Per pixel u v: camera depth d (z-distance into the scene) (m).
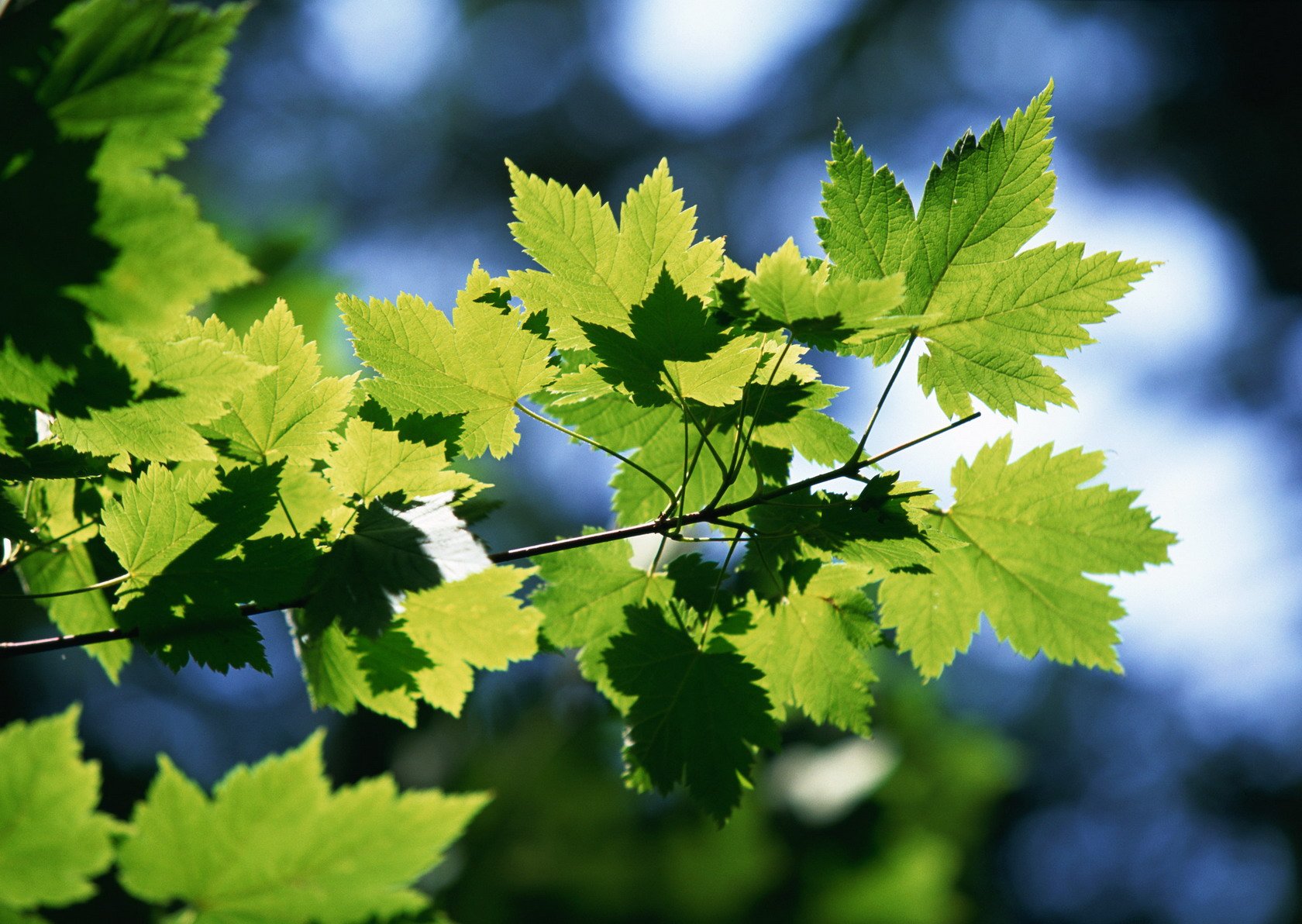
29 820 0.93
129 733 3.08
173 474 1.01
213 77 0.95
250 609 1.01
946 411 1.08
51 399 0.97
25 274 0.95
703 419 1.06
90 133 0.94
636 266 1.04
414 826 0.95
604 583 1.08
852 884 1.65
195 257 0.95
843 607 1.08
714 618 1.07
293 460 1.04
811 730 1.72
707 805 1.06
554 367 1.06
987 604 1.09
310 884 0.95
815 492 1.04
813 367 1.05
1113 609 1.08
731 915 1.62
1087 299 1.06
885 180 1.06
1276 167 4.29
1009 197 1.06
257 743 3.46
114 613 1.01
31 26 0.94
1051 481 1.08
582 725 1.69
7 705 2.48
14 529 1.01
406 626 1.04
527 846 1.64
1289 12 4.10
